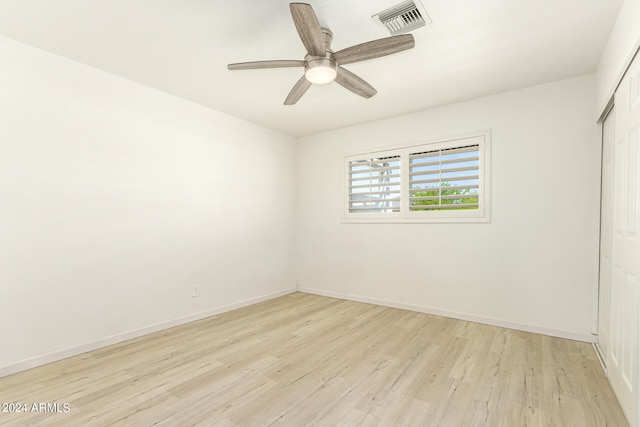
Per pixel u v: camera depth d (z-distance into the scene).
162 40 2.24
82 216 2.56
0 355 2.15
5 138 2.19
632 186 1.70
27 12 1.93
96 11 1.92
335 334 2.94
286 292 4.57
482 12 1.92
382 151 3.93
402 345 2.68
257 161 4.14
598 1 1.82
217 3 1.85
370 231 4.04
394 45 1.86
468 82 2.89
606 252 2.42
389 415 1.73
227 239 3.74
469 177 3.32
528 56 2.44
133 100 2.90
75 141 2.53
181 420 1.67
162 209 3.11
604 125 2.57
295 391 1.96
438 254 3.51
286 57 2.47
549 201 2.90
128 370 2.23
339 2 1.82
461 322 3.26
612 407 1.79
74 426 1.62
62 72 2.46
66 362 2.36
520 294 3.03
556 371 2.21
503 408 1.79
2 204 2.18
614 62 2.03
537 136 2.96
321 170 4.51
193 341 2.78
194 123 3.41
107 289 2.70
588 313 2.72
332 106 3.49
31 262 2.29
